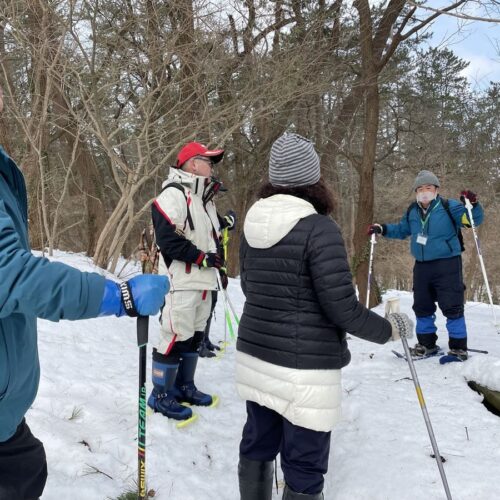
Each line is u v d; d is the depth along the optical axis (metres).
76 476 2.52
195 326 3.34
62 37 6.22
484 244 19.94
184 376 3.47
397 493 2.41
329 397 1.97
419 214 4.44
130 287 1.49
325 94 10.80
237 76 8.48
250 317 2.13
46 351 3.94
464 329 4.29
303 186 2.09
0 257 1.25
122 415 3.19
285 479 2.06
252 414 2.19
